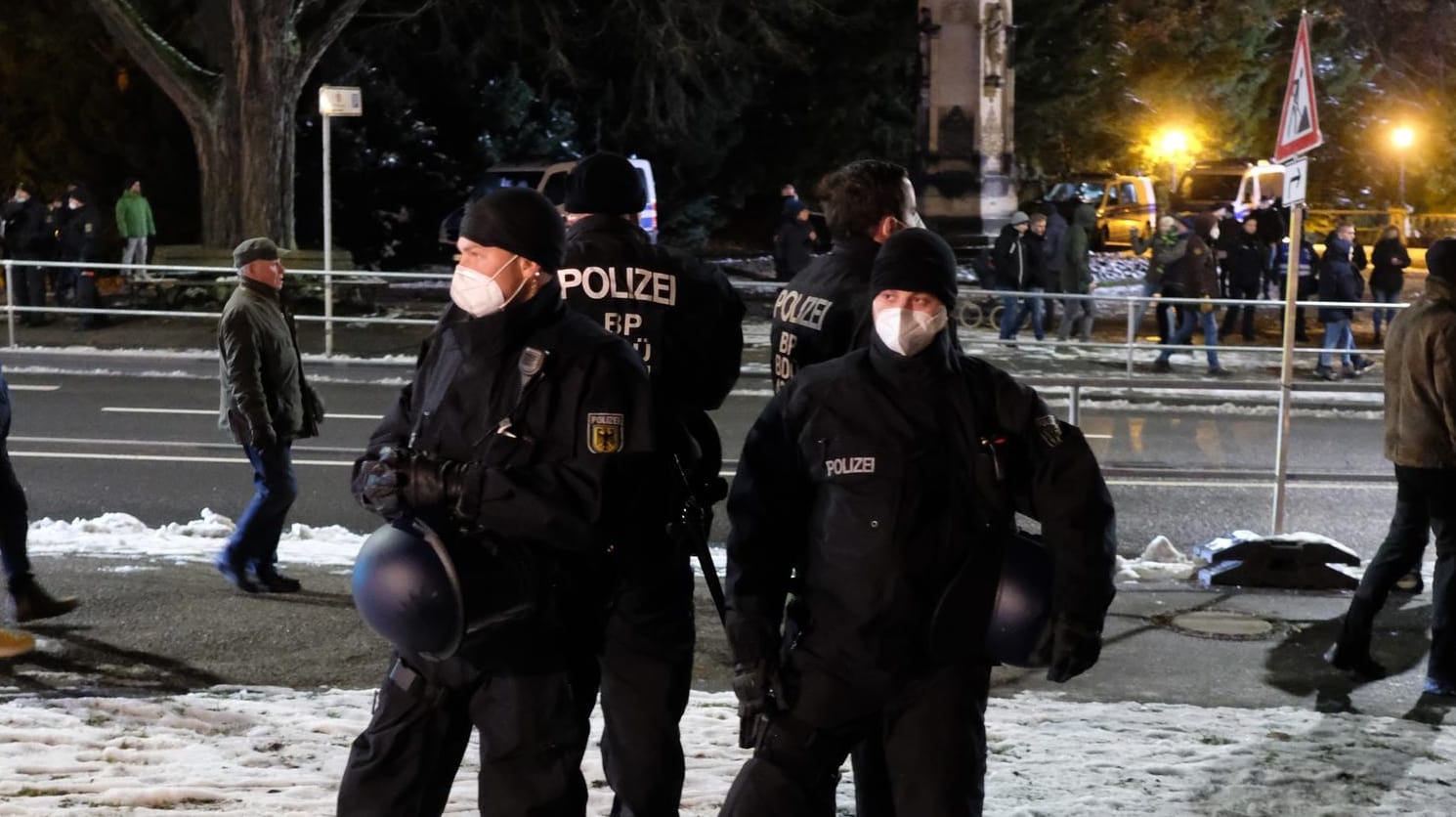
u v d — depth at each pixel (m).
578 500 3.85
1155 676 8.09
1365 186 60.66
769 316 26.86
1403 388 7.59
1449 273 7.38
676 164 39.53
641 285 4.71
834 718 3.93
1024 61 44.41
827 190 4.87
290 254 26.36
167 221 36.00
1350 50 58.56
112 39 34.19
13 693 7.02
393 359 21.09
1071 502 3.90
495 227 3.87
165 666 7.54
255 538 8.78
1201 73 52.81
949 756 3.88
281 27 26.69
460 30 36.91
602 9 38.09
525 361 3.88
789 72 42.28
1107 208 42.44
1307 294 26.27
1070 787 6.00
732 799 3.96
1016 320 23.16
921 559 3.88
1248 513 13.09
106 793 5.33
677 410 4.82
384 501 3.85
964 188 33.09
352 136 34.41
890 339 3.86
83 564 9.35
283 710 6.82
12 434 15.15
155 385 18.69
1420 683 8.05
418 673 3.98
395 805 4.00
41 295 23.95
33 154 35.53
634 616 4.23
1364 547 11.94
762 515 4.04
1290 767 6.38
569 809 3.95
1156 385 11.65
